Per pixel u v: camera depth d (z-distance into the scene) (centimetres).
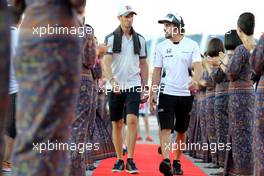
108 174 1235
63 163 468
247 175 1082
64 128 464
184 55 1198
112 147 1445
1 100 431
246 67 1060
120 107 1278
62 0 465
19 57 461
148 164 1470
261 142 841
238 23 1045
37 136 455
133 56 1262
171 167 1179
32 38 457
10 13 457
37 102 454
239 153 1082
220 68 1191
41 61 455
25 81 458
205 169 1373
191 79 1210
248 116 1074
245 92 1070
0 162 442
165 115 1190
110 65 1261
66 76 459
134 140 1262
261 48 824
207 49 1315
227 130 1218
